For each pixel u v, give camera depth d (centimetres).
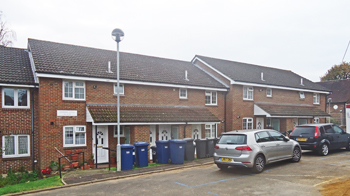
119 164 1141
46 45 1717
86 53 1819
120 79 1552
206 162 1310
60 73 1362
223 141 1090
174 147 1277
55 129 1362
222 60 2638
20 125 1354
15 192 863
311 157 1380
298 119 2566
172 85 1781
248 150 1008
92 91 1499
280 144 1144
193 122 1698
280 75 2820
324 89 2905
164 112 1677
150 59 2155
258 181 915
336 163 1192
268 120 2391
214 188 846
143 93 1692
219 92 2108
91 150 1460
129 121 1439
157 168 1180
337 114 3559
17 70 1452
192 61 2530
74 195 819
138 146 1220
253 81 2211
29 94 1388
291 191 789
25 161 1353
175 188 860
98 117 1371
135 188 876
